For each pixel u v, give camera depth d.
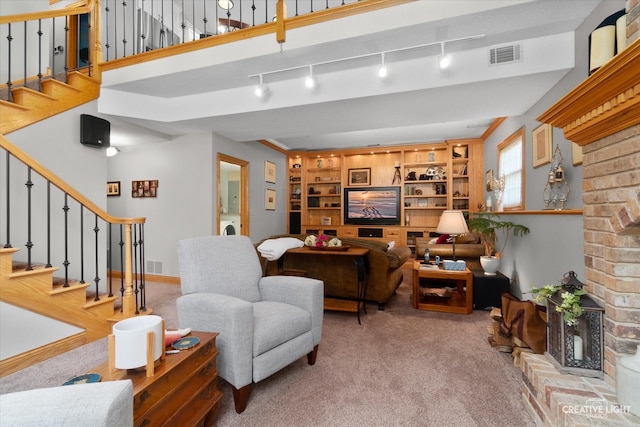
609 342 1.38
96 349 2.32
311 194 7.16
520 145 3.74
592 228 1.54
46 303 2.16
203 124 3.85
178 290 4.05
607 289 1.41
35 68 3.34
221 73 3.04
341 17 2.46
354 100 3.01
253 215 5.56
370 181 6.86
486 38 2.43
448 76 2.64
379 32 2.35
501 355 2.20
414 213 6.57
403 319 2.98
